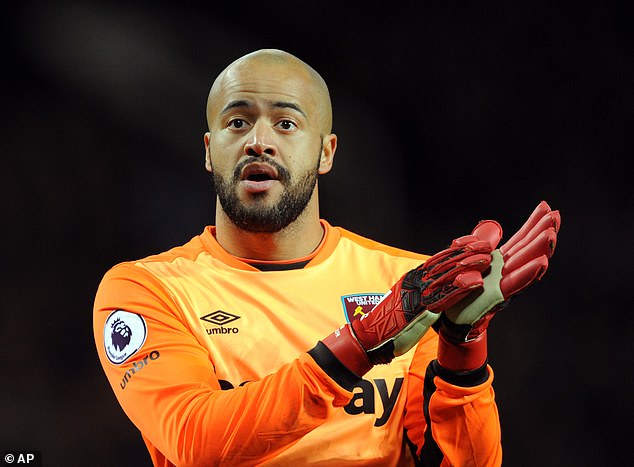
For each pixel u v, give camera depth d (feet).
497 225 26.32
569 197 70.64
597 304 69.87
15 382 68.90
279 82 30.50
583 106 70.95
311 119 31.01
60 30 71.05
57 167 71.77
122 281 30.32
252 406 24.94
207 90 72.43
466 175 71.87
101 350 30.04
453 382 26.68
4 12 70.59
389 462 28.78
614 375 69.26
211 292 30.09
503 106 71.82
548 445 68.64
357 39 72.74
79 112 71.92
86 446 67.82
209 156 33.47
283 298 30.14
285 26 72.64
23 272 70.64
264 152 29.89
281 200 30.22
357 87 72.90
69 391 69.10
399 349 24.91
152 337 28.53
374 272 31.65
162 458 29.25
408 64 72.74
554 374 69.56
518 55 71.77
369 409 28.91
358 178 72.28
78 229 71.20
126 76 71.77
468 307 25.05
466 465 27.32
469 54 72.28
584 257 70.28
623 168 70.38
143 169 72.23
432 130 72.43
